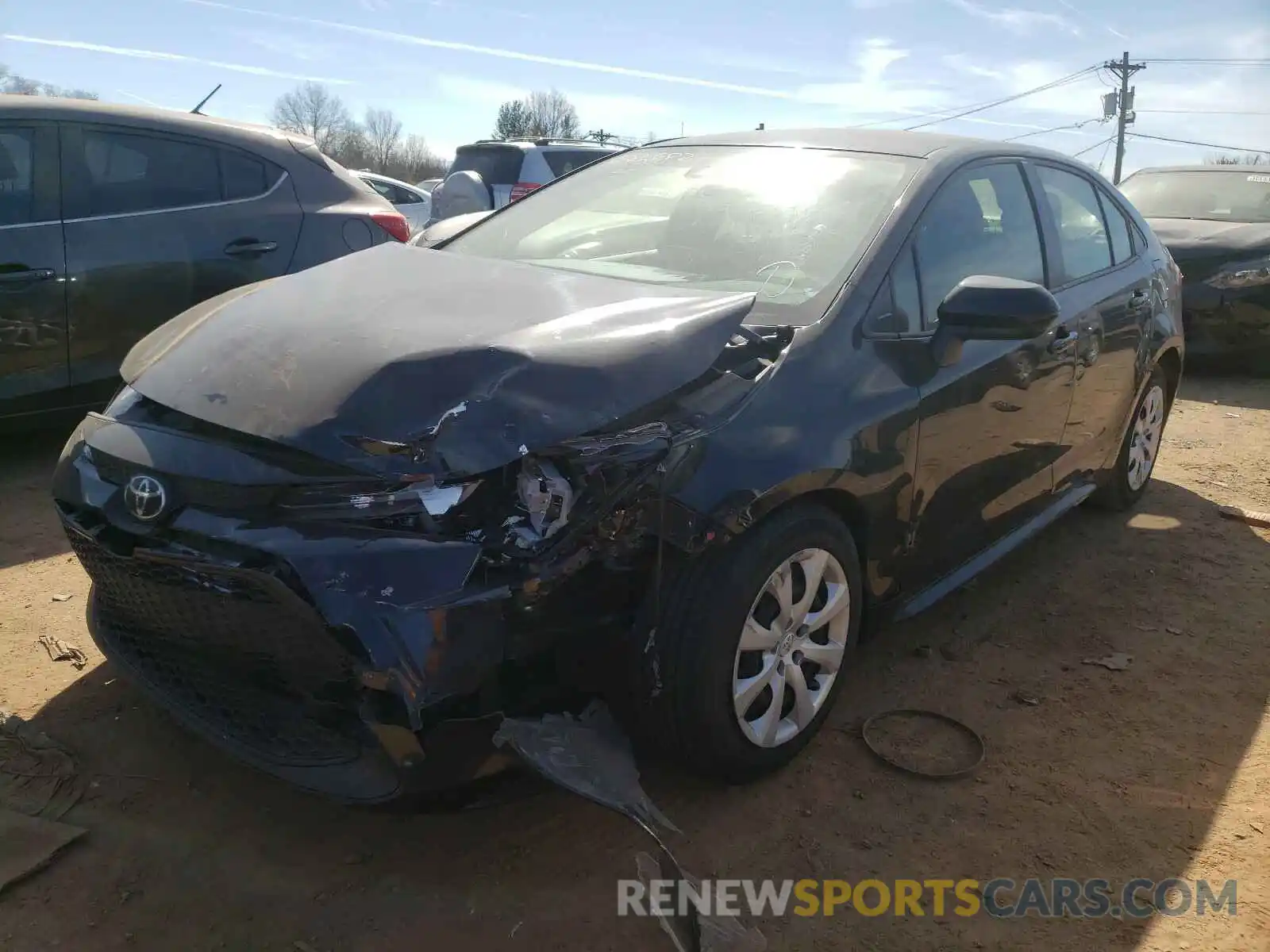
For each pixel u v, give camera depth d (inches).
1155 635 145.3
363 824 97.3
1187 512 198.4
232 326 100.0
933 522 121.4
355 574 78.1
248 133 206.1
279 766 85.8
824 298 110.8
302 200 209.0
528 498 82.6
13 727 107.1
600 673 90.4
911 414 111.6
